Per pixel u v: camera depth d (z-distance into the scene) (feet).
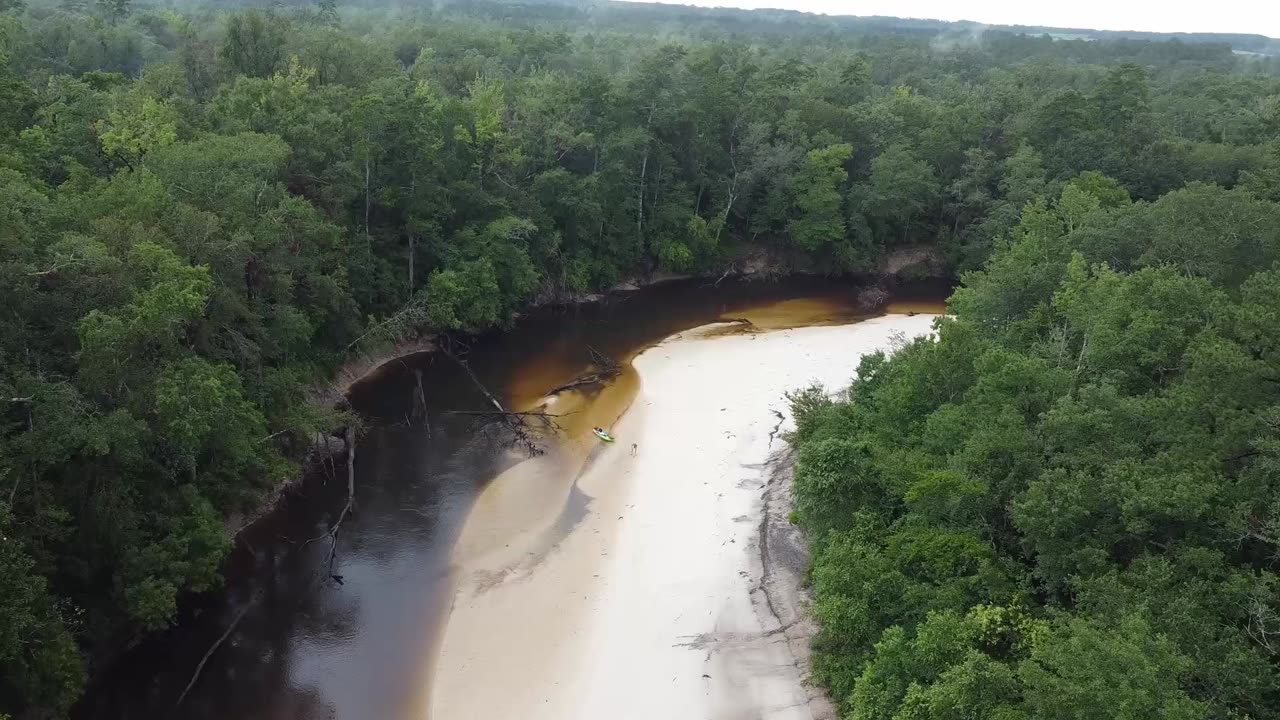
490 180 213.87
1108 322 106.22
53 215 100.78
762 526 129.80
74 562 92.58
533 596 115.85
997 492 93.40
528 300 224.94
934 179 277.85
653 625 109.91
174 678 100.48
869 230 272.51
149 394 97.60
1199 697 67.46
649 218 253.85
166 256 101.14
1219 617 73.20
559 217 230.68
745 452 154.61
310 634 108.37
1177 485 76.64
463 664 103.76
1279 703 67.92
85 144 145.89
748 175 257.14
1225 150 249.96
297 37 225.56
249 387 129.29
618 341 214.07
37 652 80.84
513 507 137.39
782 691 98.68
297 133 165.78
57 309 97.19
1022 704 70.13
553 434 161.68
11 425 86.12
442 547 126.52
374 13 535.60
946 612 81.25
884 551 96.37
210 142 142.10
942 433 103.50
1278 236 121.29
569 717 95.71
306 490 137.90
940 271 283.38
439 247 194.18
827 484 106.52
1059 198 248.11
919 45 641.40
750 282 270.05
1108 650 63.26
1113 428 89.51
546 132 221.05
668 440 159.02
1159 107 326.65
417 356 191.72
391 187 186.70
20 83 144.15
